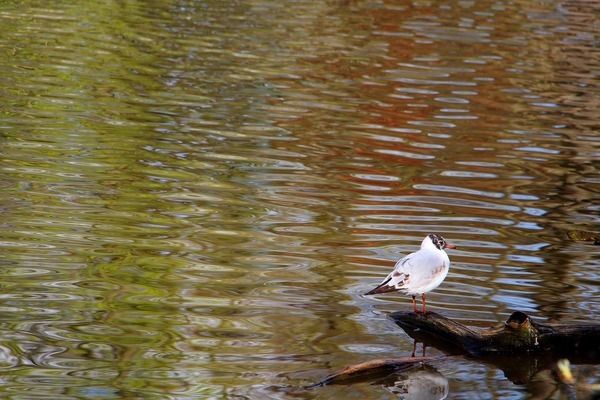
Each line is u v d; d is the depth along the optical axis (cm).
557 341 1162
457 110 2223
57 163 1705
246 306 1218
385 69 2572
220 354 1098
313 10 3303
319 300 1248
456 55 2770
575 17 3425
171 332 1141
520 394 1064
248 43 2764
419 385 1069
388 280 1147
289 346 1127
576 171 1836
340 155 1862
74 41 2645
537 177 1789
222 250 1383
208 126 1995
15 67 2334
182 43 2709
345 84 2397
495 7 3519
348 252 1402
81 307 1185
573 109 2291
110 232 1420
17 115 1966
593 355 1163
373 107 2211
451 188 1705
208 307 1209
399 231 1491
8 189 1555
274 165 1780
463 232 1498
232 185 1659
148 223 1465
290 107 2173
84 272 1282
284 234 1455
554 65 2725
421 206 1608
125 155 1780
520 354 1148
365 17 3238
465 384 1079
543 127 2127
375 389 1055
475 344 1146
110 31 2800
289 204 1584
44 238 1377
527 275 1351
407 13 3334
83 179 1634
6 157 1712
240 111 2117
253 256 1370
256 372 1065
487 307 1249
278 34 2906
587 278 1349
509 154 1922
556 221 1566
